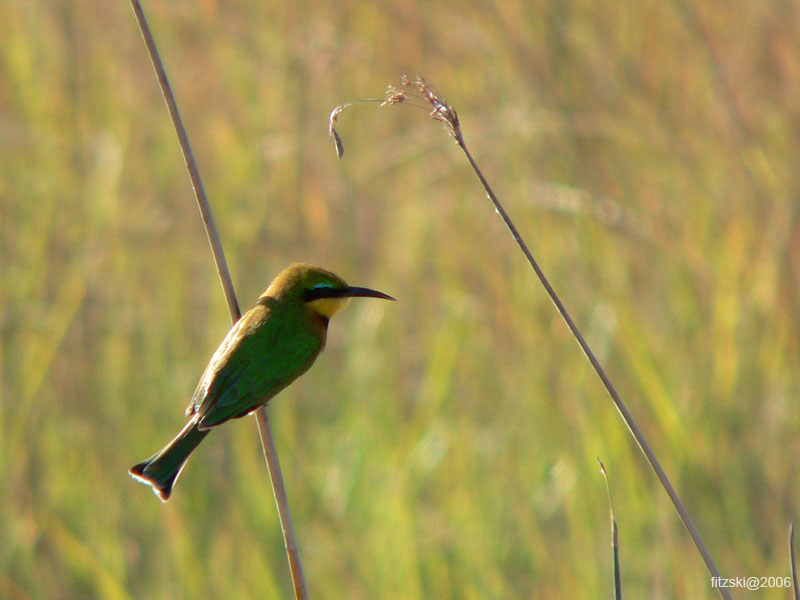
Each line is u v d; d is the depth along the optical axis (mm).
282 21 15578
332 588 10258
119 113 14734
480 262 13391
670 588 10055
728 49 14445
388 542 10359
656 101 13688
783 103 13797
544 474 11359
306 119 15000
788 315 12031
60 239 13242
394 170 15102
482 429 12062
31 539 10789
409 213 14195
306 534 11016
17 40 14867
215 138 14844
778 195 12883
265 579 10047
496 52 13961
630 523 10672
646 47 14234
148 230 13672
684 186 13227
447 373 12156
